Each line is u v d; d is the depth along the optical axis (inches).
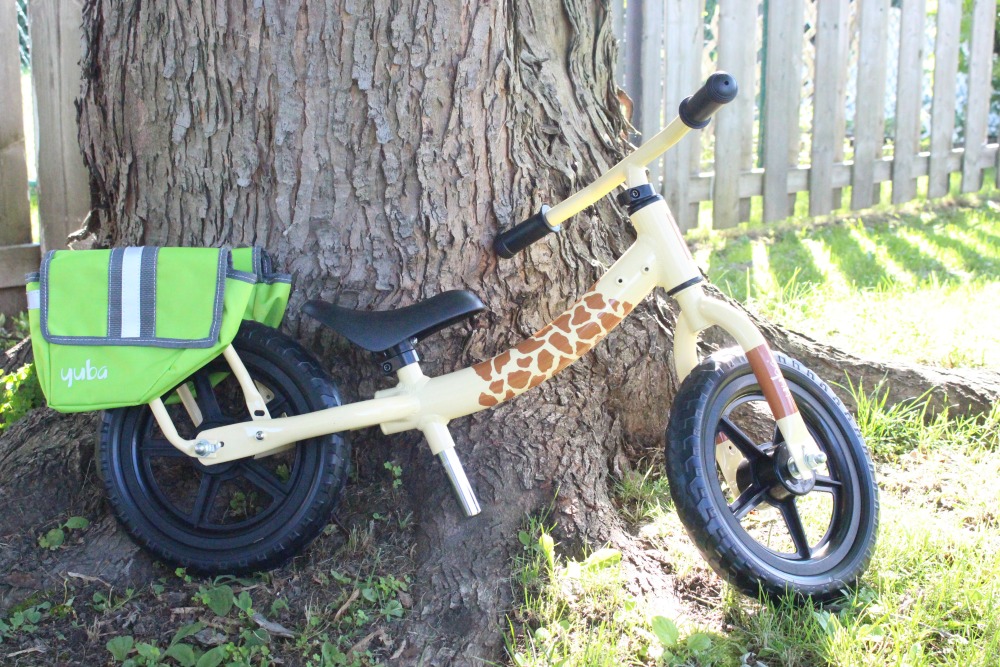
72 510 103.5
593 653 82.3
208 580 93.8
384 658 85.5
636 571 94.6
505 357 94.4
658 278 93.7
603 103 118.9
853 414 128.5
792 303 168.9
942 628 87.2
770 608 88.2
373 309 102.7
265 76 97.1
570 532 97.7
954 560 96.5
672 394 118.4
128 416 97.3
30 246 164.7
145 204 104.9
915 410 128.7
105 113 105.6
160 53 98.9
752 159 233.1
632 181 91.8
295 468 95.1
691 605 92.1
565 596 89.4
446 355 105.7
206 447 92.4
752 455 95.7
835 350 133.7
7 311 166.9
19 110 159.9
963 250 212.2
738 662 84.0
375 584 92.8
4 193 161.3
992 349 148.2
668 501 108.2
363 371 105.6
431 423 93.2
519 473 100.7
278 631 87.7
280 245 102.0
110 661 85.4
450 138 98.9
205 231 103.3
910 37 250.8
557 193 107.7
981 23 266.5
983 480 112.7
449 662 84.8
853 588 91.5
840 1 234.2
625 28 218.7
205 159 101.0
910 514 104.5
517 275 105.2
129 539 97.7
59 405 92.3
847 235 231.5
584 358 111.2
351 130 98.0
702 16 215.9
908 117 257.8
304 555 97.7
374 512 101.7
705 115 83.5
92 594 93.1
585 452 105.1
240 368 93.0
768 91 229.6
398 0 94.7
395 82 96.6
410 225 100.7
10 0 155.2
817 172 243.0
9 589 93.5
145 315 92.3
